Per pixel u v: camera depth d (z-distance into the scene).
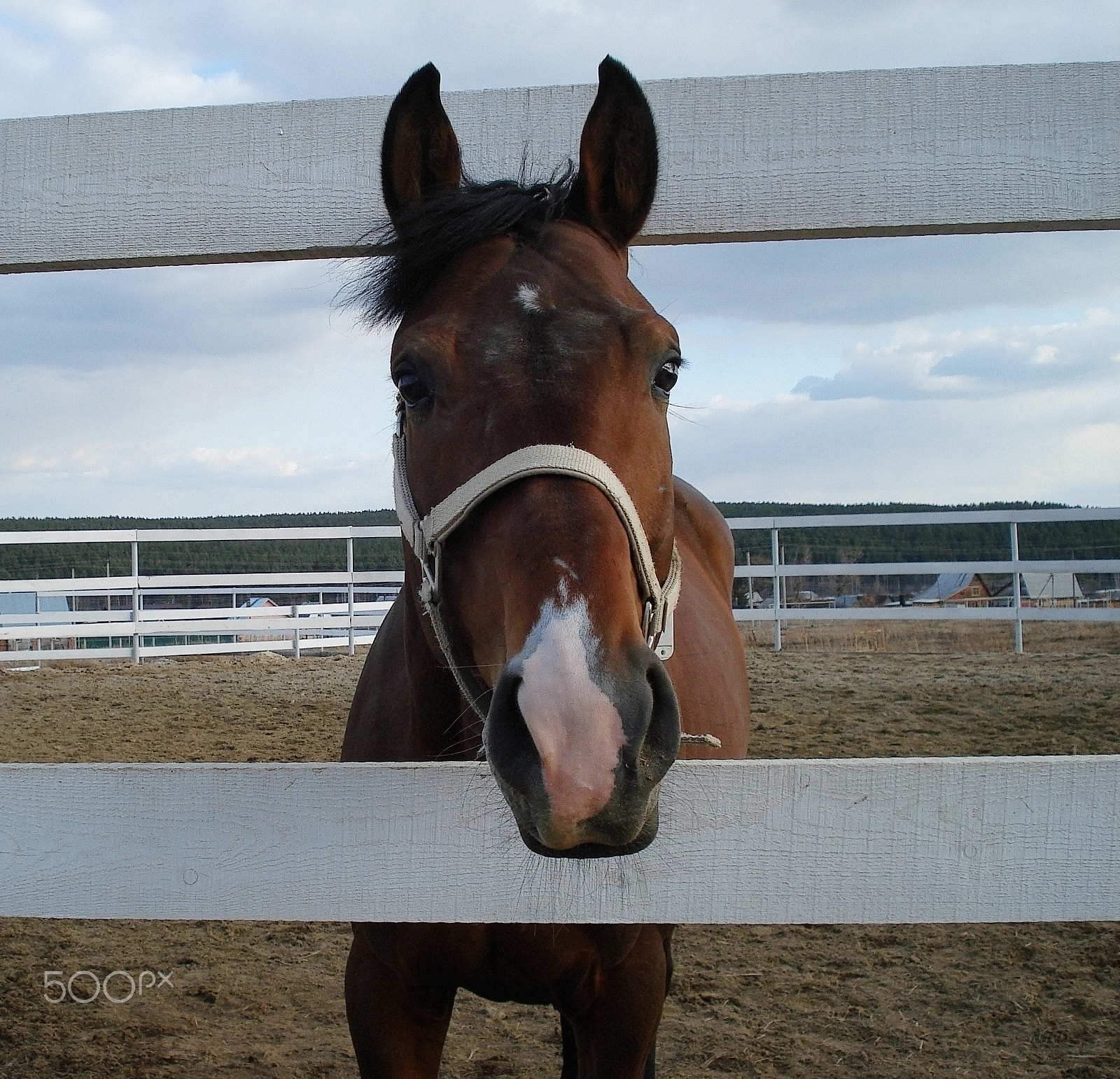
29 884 1.41
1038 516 9.31
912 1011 3.08
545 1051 2.95
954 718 6.24
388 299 1.62
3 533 9.52
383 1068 1.91
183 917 1.40
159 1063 2.83
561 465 1.32
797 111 1.53
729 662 2.81
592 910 1.36
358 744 2.17
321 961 3.58
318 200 1.59
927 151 1.49
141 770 1.40
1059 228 1.50
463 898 1.38
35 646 13.98
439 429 1.45
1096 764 1.33
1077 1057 2.78
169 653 10.54
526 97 1.69
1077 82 1.48
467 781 1.37
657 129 1.56
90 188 1.58
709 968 3.43
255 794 1.39
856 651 9.85
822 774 1.34
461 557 1.42
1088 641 11.45
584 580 1.23
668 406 1.62
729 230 1.55
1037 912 1.33
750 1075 2.74
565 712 1.13
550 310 1.44
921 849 1.33
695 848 1.35
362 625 11.33
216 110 1.58
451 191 1.60
